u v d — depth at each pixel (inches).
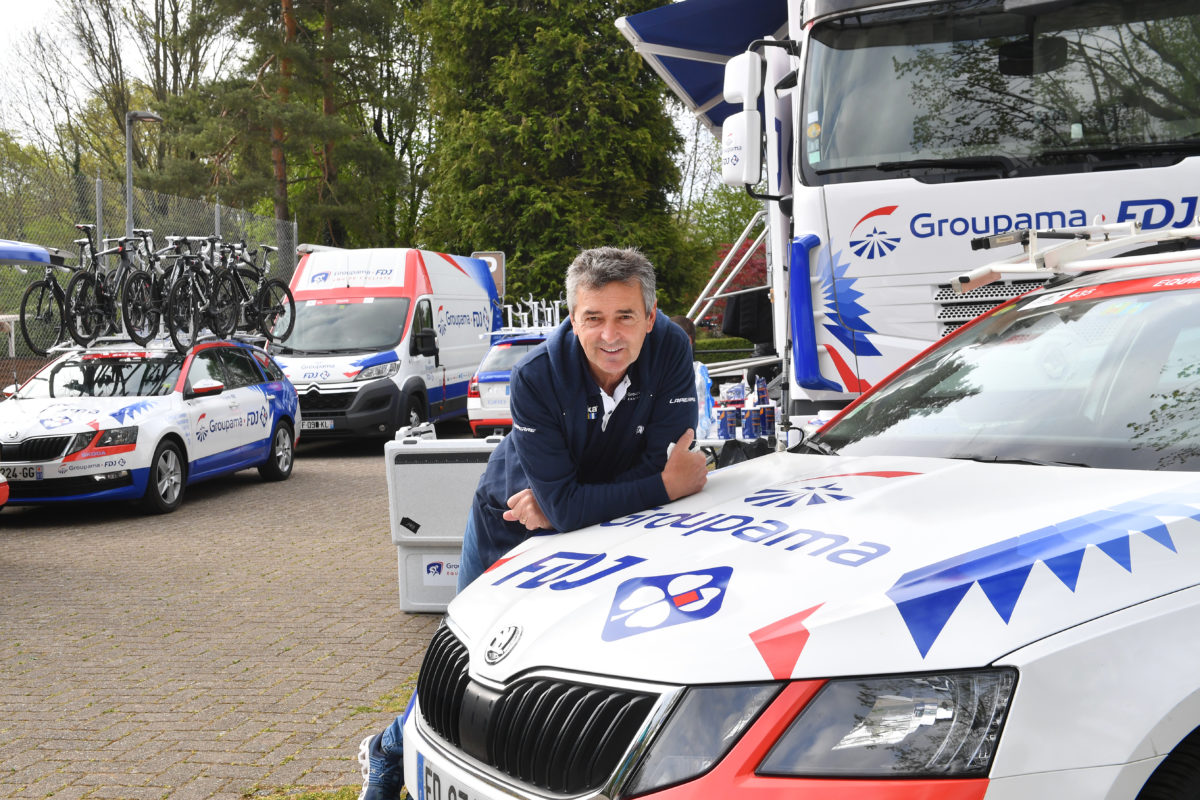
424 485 277.1
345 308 740.7
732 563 94.7
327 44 1374.3
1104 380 120.0
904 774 74.9
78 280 517.0
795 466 126.7
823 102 237.6
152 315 539.5
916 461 115.9
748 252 501.7
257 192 1360.7
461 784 94.7
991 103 227.5
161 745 192.9
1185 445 104.1
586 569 103.6
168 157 1401.3
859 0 236.7
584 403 126.0
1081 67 224.1
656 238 1421.0
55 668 244.8
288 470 590.2
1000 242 160.2
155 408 470.0
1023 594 80.4
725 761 78.7
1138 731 74.2
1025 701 75.1
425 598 284.0
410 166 1815.9
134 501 470.6
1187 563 81.0
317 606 298.8
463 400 814.5
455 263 840.9
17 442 435.5
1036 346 132.6
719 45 376.8
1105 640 76.9
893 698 77.3
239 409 533.0
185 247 585.9
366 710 208.8
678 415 131.2
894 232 228.4
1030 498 96.0
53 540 412.5
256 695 220.4
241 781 175.0
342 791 168.1
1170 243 159.0
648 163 1438.2
